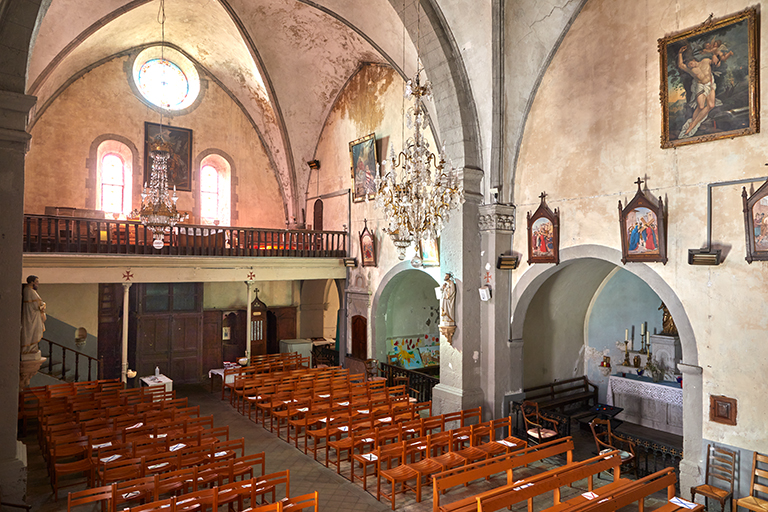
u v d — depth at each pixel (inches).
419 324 799.1
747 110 359.3
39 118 722.2
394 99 689.0
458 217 527.5
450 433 406.6
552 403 551.5
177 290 802.8
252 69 785.6
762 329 349.7
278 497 370.9
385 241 714.2
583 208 466.3
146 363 777.6
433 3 492.7
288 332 938.7
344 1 564.7
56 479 352.8
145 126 807.7
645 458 447.2
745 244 358.9
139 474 334.3
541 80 506.0
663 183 408.2
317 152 870.4
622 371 586.6
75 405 488.1
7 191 306.8
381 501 364.8
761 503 331.6
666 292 402.9
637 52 427.8
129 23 682.8
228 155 879.1
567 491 393.1
